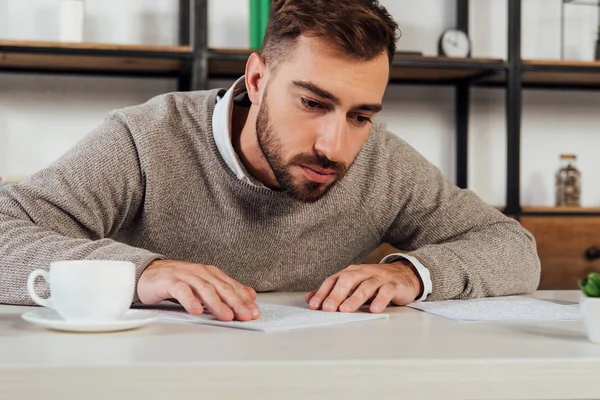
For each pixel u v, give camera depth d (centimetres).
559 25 303
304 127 119
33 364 66
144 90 280
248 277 153
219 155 146
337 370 69
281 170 124
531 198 304
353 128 121
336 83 114
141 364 67
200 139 148
